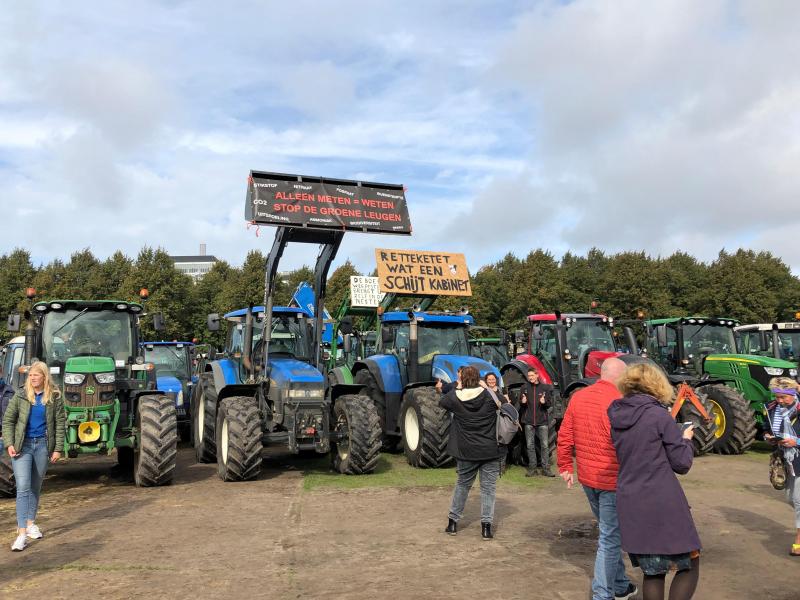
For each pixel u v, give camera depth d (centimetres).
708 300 4084
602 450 392
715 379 1149
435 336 1109
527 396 903
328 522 628
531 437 895
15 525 627
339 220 965
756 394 1124
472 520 638
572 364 1088
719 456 1058
